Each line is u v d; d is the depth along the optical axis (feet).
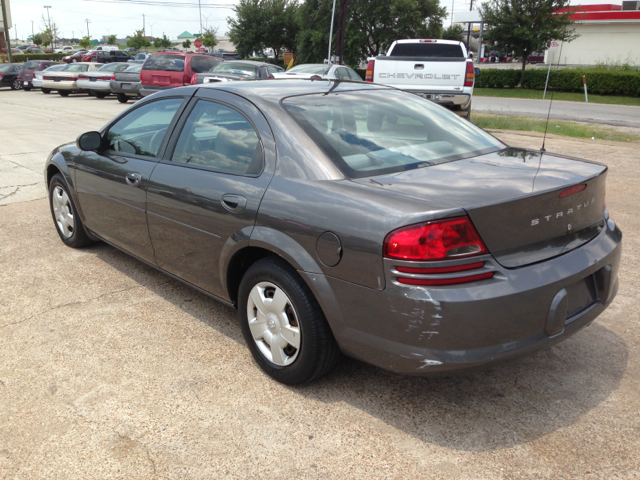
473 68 36.11
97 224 13.94
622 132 44.60
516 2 102.78
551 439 7.98
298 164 8.87
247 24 144.77
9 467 7.41
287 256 8.51
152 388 9.20
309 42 122.11
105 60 148.56
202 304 12.44
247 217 9.18
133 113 12.83
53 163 15.23
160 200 11.13
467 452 7.73
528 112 62.75
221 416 8.50
